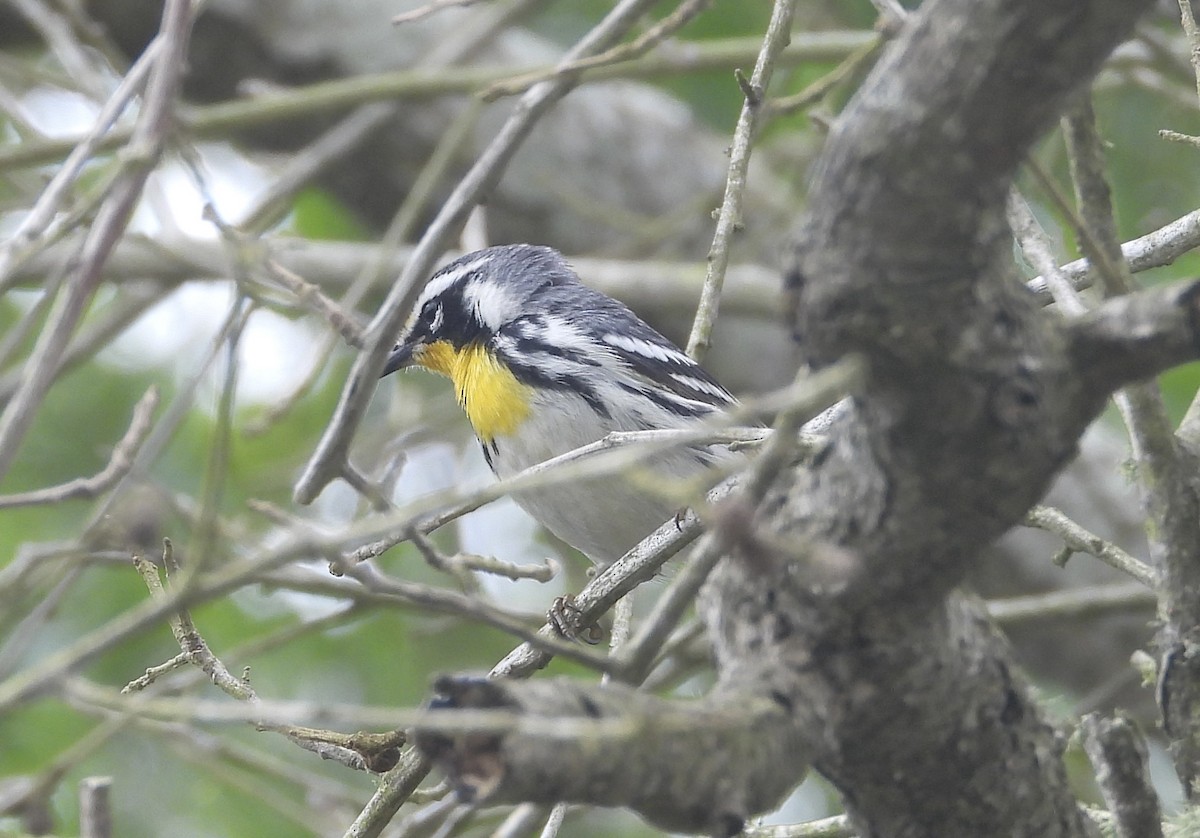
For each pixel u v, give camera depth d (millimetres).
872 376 4793
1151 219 14438
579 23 18812
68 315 6723
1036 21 4328
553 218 17906
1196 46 8328
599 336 12508
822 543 5254
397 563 15336
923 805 5863
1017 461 4875
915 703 5473
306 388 11672
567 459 7832
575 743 4414
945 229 4570
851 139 4598
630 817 14859
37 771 12711
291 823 14164
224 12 17297
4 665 6965
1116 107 15094
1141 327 4797
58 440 15305
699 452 11859
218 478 6742
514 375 12453
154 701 5812
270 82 17609
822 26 17297
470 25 16312
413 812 12586
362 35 17438
